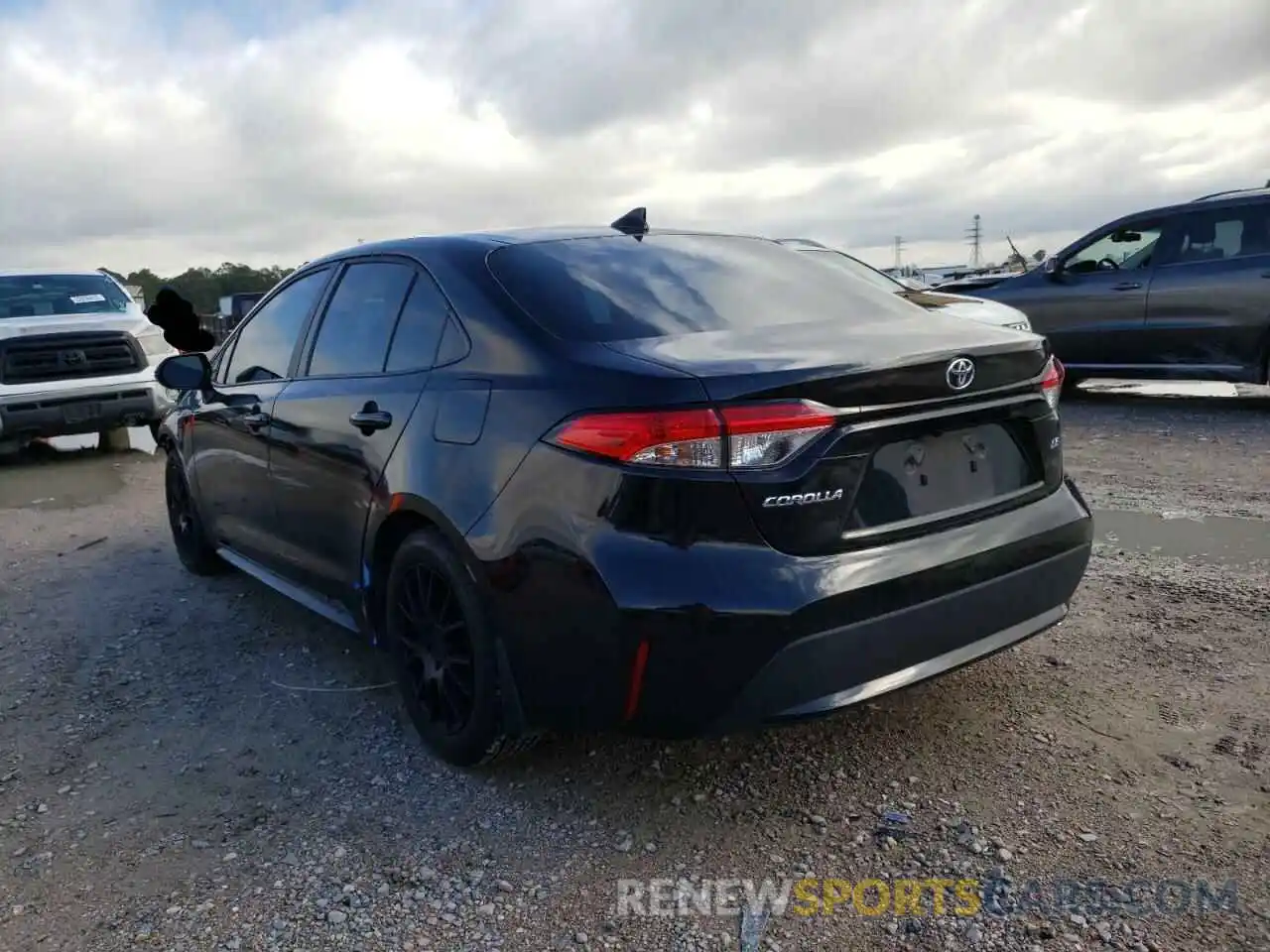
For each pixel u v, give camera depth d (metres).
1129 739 3.24
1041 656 3.89
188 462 5.22
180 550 5.74
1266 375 9.15
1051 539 3.10
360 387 3.61
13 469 9.59
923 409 2.78
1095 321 10.00
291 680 4.11
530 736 3.10
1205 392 10.59
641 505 2.58
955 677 3.74
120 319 10.05
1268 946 2.31
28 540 6.63
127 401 9.80
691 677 2.60
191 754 3.51
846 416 2.63
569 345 2.92
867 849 2.76
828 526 2.62
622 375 2.69
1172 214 9.61
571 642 2.73
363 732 3.62
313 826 3.02
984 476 3.01
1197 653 3.85
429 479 3.12
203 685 4.10
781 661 2.58
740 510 2.55
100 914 2.64
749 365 2.62
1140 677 3.67
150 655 4.45
